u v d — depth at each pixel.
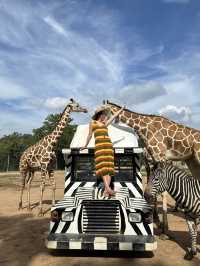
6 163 41.69
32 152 10.18
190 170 9.30
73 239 5.61
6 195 14.41
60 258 5.86
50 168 10.50
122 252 6.18
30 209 10.46
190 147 8.65
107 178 5.79
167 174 5.95
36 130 44.88
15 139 51.69
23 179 10.62
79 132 7.12
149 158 8.88
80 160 6.82
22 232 7.71
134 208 5.84
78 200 6.00
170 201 12.48
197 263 5.64
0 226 8.33
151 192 5.94
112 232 5.89
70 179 6.77
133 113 8.91
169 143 8.74
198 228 8.16
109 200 5.93
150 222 5.80
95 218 5.94
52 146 10.07
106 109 6.53
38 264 5.54
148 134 8.77
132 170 6.72
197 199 5.71
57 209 5.95
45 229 7.98
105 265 5.49
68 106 10.32
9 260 5.75
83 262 5.64
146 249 5.47
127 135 7.11
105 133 5.96
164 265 5.52
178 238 7.29
